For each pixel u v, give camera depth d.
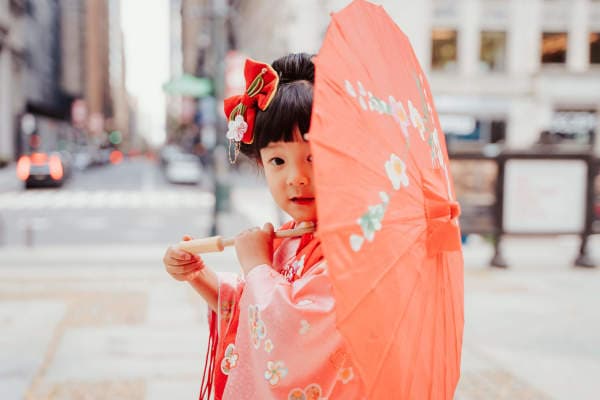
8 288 6.61
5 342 4.70
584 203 8.07
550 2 22.30
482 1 22.09
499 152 7.89
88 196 22.08
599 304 6.11
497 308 5.90
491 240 10.08
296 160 1.34
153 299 6.16
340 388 1.26
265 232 1.41
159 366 4.25
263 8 38.66
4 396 3.64
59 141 74.00
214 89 13.77
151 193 23.88
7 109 43.12
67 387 3.85
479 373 4.12
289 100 1.32
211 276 1.65
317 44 25.02
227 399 1.36
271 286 1.30
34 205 18.33
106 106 143.00
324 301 1.26
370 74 1.31
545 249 9.71
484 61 22.36
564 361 4.39
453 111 22.30
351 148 1.16
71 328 5.12
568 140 22.55
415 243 1.29
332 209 1.08
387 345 1.15
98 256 8.72
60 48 75.50
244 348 1.35
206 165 40.81
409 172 1.33
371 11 1.43
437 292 1.37
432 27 22.00
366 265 1.13
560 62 22.58
